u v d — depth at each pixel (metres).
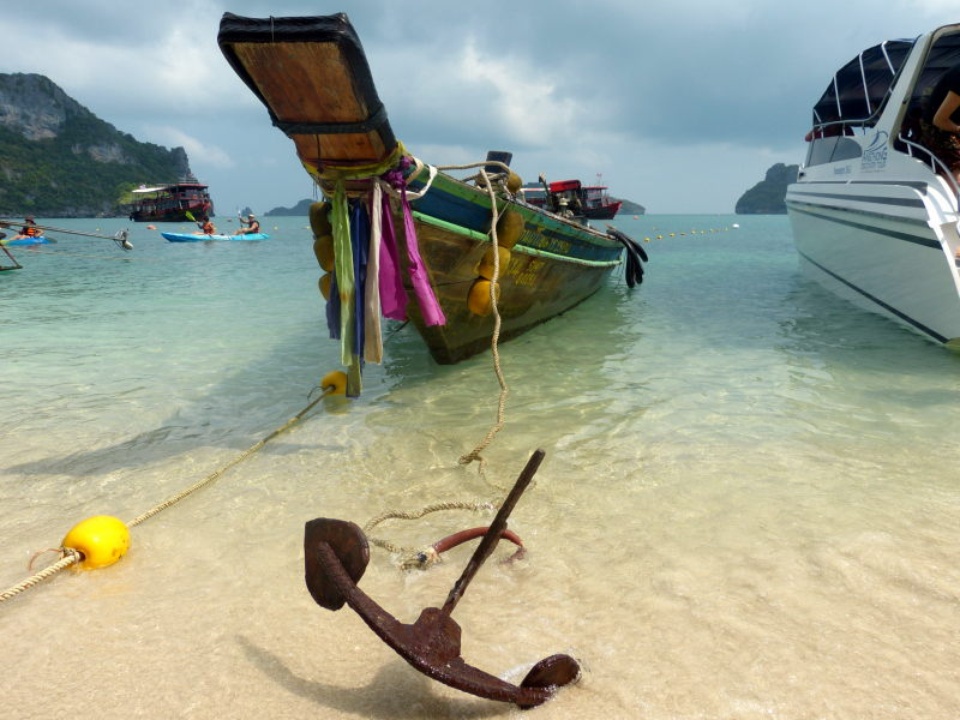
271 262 24.47
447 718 2.27
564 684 2.40
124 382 7.25
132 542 3.69
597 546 3.56
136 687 2.45
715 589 3.08
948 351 7.93
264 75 4.34
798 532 3.62
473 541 3.67
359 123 4.59
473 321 7.64
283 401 6.55
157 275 19.14
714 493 4.19
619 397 6.41
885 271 9.34
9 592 3.02
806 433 5.24
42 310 12.26
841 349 8.16
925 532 3.57
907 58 8.93
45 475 4.73
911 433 5.19
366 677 2.51
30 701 2.37
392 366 7.93
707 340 8.98
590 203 59.75
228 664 2.59
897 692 2.35
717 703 2.32
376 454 5.09
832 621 2.80
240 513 4.08
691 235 44.12
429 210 6.05
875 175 9.69
